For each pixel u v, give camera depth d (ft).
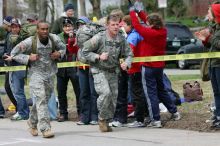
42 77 94.32
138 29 96.58
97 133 96.12
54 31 113.80
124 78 101.04
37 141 90.99
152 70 97.40
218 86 90.79
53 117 113.50
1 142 91.15
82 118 106.42
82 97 105.81
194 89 122.52
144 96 99.71
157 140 87.51
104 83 94.84
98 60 94.22
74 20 111.86
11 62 114.42
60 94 111.65
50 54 94.84
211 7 89.30
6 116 123.13
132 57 96.32
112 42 94.63
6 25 115.75
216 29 89.61
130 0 102.27
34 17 112.88
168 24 247.70
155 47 97.96
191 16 428.15
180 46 242.58
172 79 171.53
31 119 95.71
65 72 109.81
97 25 97.81
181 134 91.56
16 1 404.16
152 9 384.68
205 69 93.71
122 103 101.81
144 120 102.37
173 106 102.22
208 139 86.53
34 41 93.86
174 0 435.12
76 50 109.19
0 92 161.48
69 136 94.32
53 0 380.99
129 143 86.22
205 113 107.65
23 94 115.65
